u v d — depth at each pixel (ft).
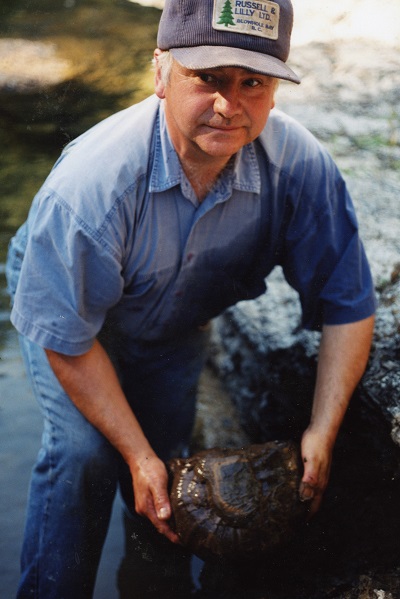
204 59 6.12
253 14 6.22
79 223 6.68
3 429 10.09
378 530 7.58
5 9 20.56
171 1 6.36
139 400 9.20
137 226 6.97
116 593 8.13
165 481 7.20
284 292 10.36
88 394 7.27
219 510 6.92
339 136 12.09
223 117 6.34
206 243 7.30
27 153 15.33
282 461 7.18
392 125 12.32
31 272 6.97
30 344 7.79
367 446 8.06
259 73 6.11
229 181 7.01
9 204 13.88
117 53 18.71
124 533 8.89
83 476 7.64
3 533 8.75
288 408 9.40
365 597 7.03
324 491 7.94
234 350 11.00
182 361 8.96
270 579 7.55
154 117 6.90
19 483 9.34
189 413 9.71
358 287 7.55
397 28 14.90
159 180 6.84
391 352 8.22
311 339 9.34
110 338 8.18
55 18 20.59
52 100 16.87
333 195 7.45
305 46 14.64
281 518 6.98
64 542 7.78
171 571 8.23
